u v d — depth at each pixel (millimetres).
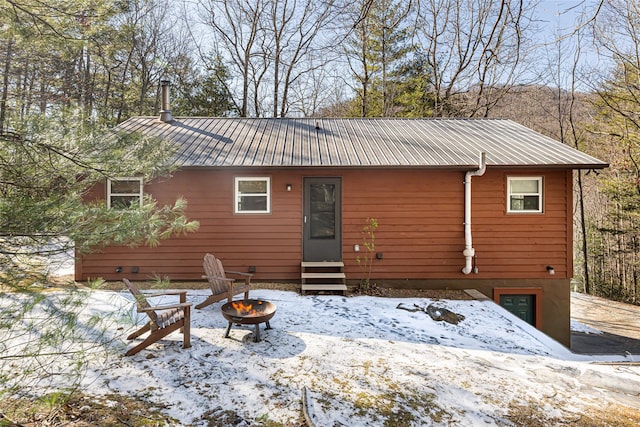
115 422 3105
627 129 14539
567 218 8188
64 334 2305
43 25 3191
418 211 8289
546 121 18766
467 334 5887
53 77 6430
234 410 3402
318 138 9359
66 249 2777
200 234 8188
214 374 4066
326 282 8109
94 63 16078
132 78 18875
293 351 4805
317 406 3514
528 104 19109
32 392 3254
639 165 14242
